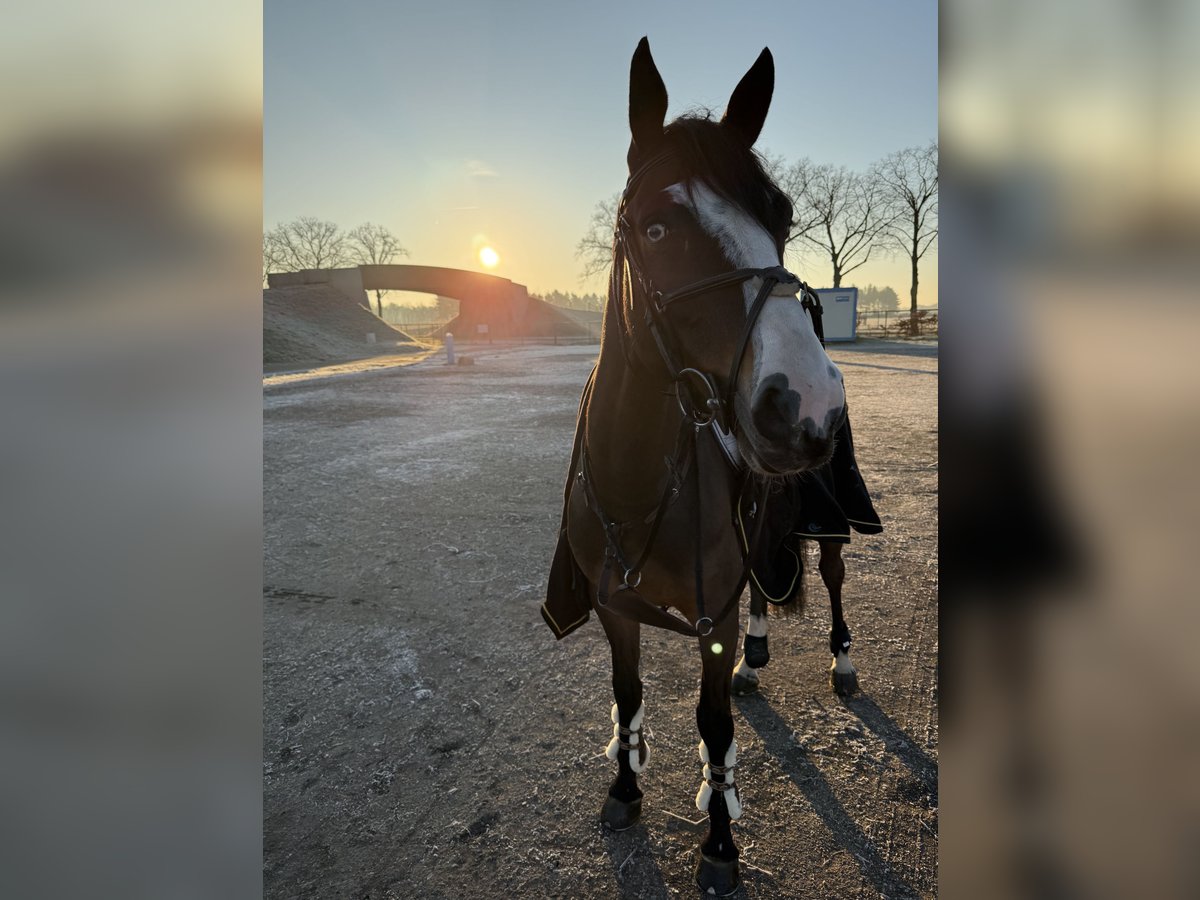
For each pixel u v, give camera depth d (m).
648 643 3.37
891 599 3.73
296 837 2.17
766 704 2.79
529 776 2.42
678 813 2.23
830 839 2.08
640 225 1.44
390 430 9.86
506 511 5.69
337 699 2.94
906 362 19.52
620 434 1.72
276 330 28.25
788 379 1.20
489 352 32.47
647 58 1.51
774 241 1.39
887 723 2.64
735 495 1.88
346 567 4.48
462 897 1.93
